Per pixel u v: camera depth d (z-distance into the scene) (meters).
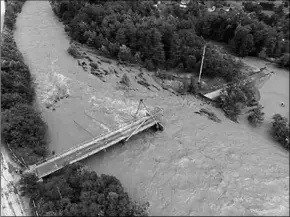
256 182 59.41
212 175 60.69
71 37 113.38
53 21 128.50
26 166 56.91
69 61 97.88
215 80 92.88
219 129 74.75
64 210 46.59
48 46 106.56
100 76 91.44
